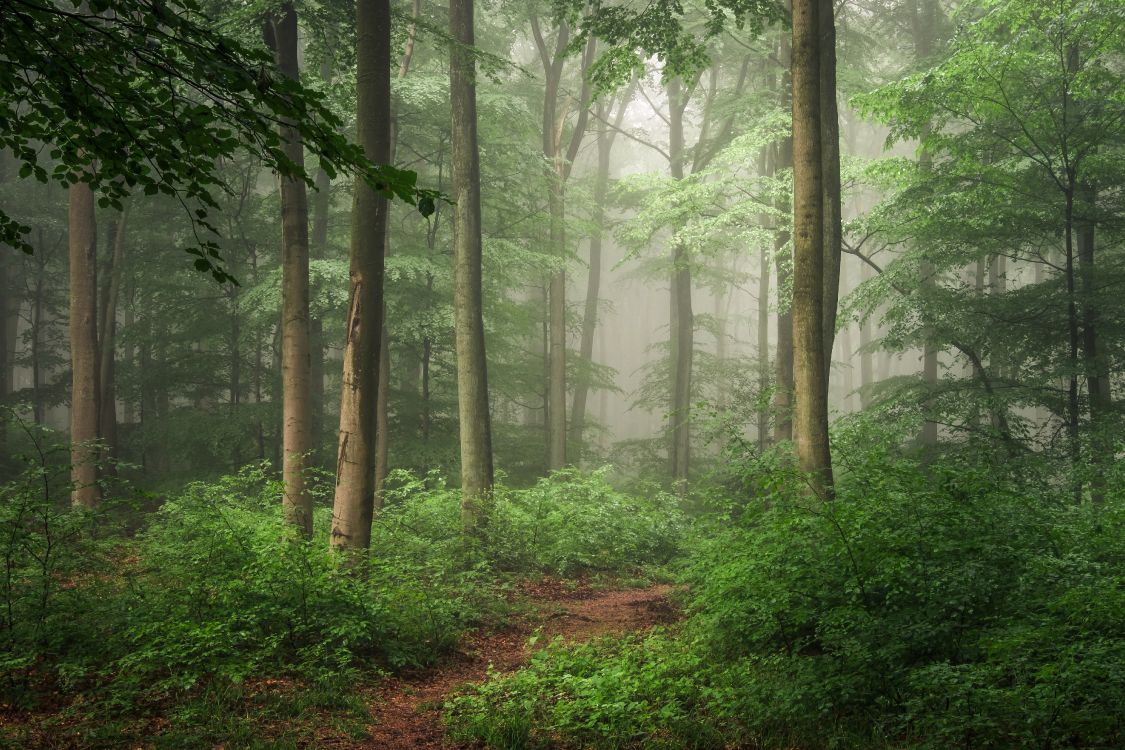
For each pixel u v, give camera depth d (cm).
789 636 733
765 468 941
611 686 661
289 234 1105
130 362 2517
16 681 632
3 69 362
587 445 2919
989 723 472
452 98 1473
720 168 1962
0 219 406
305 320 1112
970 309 1653
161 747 543
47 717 589
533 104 2906
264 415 2055
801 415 957
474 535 1432
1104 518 730
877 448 842
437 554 1304
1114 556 681
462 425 1477
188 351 2275
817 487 916
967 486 739
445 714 663
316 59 1264
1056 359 1565
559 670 757
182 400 3350
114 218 2134
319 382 2214
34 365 2623
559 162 2538
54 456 1830
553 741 592
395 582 982
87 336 1697
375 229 1008
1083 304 1481
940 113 1622
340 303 1916
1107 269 1552
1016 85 1471
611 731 590
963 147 1548
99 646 701
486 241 2095
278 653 757
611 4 2642
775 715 581
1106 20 1327
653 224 2097
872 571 675
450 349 2306
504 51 2633
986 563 647
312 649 753
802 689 586
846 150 3359
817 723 566
